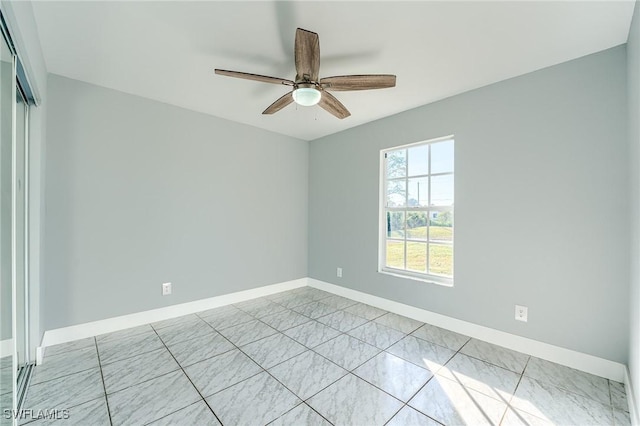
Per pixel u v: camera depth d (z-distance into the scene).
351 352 2.35
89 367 2.09
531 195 2.31
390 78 1.96
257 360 2.22
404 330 2.80
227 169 3.56
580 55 2.08
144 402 1.71
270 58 2.20
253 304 3.60
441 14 1.69
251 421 1.56
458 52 2.07
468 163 2.68
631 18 1.68
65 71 2.38
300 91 1.95
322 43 1.97
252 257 3.84
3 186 1.42
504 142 2.46
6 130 1.44
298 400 1.74
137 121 2.86
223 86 2.66
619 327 1.93
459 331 2.74
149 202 2.94
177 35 1.91
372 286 3.57
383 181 3.54
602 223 2.00
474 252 2.64
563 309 2.16
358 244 3.76
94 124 2.61
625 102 1.91
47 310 2.39
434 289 2.94
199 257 3.32
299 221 4.43
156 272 2.99
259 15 1.72
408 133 3.18
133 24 1.79
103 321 2.67
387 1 1.59
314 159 4.45
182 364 2.15
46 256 2.37
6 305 1.48
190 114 3.23
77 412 1.62
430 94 2.77
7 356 1.49
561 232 2.17
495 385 1.90
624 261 1.91
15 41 1.39
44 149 2.25
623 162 1.92
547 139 2.24
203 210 3.35
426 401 1.74
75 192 2.52
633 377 1.63
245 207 3.75
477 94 2.62
